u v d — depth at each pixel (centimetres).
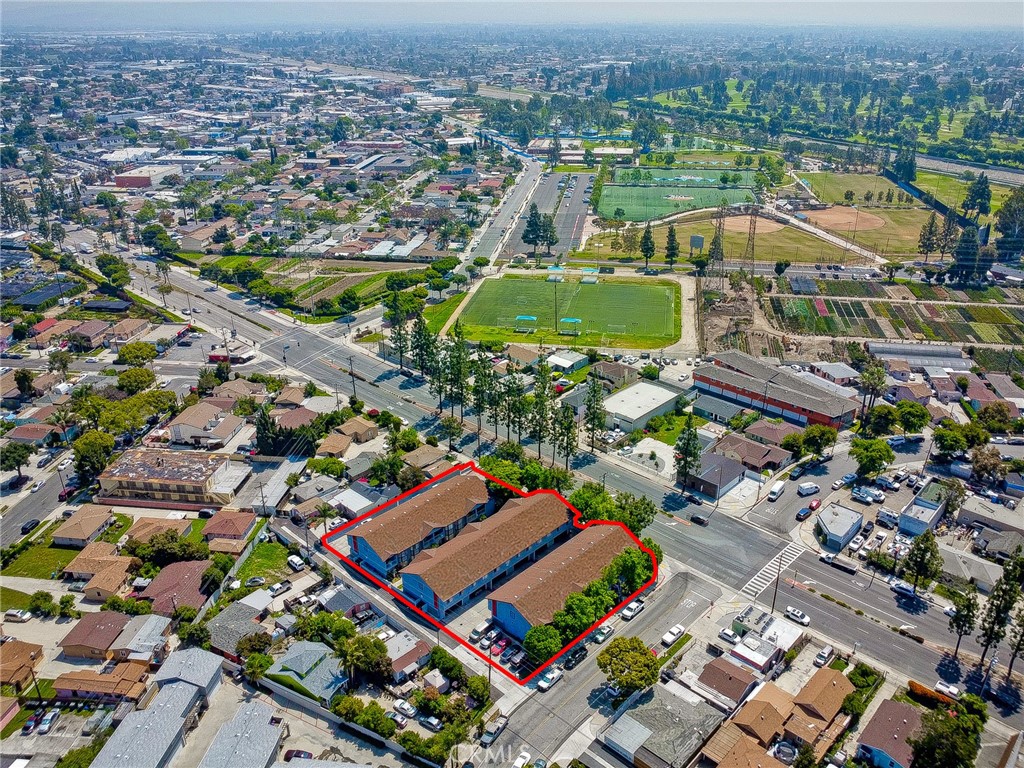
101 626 15962
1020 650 14312
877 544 18738
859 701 13888
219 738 13088
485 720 13900
